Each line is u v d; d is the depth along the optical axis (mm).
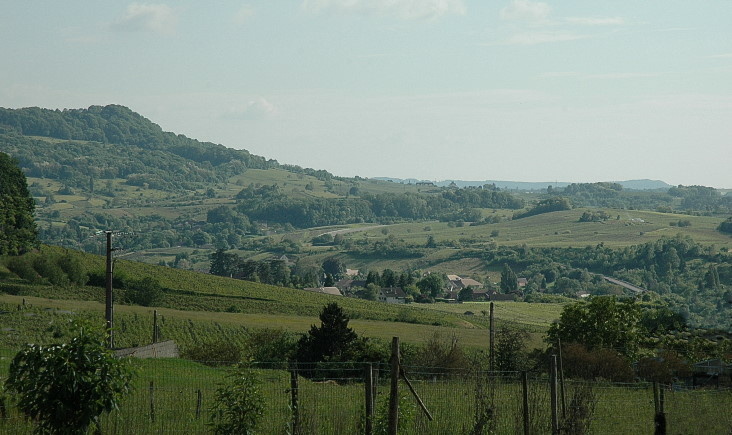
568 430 22953
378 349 59156
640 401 34344
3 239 115688
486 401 25219
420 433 22969
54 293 106875
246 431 18953
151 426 23078
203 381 32250
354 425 23250
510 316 145375
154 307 110688
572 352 53000
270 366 56312
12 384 14953
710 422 29734
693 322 84750
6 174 129000
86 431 15219
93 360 14992
